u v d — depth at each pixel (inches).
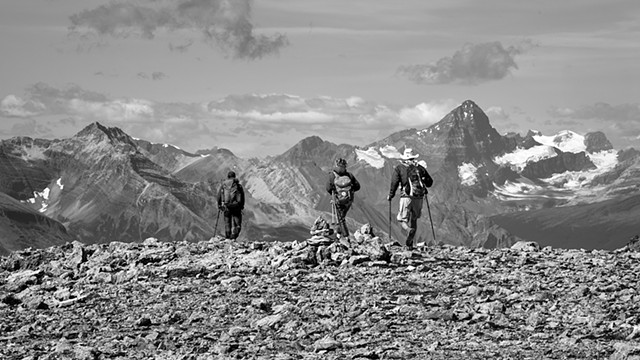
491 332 718.5
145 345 681.6
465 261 1057.5
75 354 642.8
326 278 940.0
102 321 777.6
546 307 807.1
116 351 661.3
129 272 979.3
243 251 1085.8
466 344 674.2
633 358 589.3
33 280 979.9
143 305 842.8
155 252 1088.8
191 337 713.0
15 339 713.0
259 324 746.8
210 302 840.9
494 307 796.0
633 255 1133.1
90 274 1000.2
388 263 1024.2
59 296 885.8
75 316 804.6
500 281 930.1
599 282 916.0
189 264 1018.7
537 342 681.0
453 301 833.5
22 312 825.5
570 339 679.1
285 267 986.1
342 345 669.9
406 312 786.8
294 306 801.6
